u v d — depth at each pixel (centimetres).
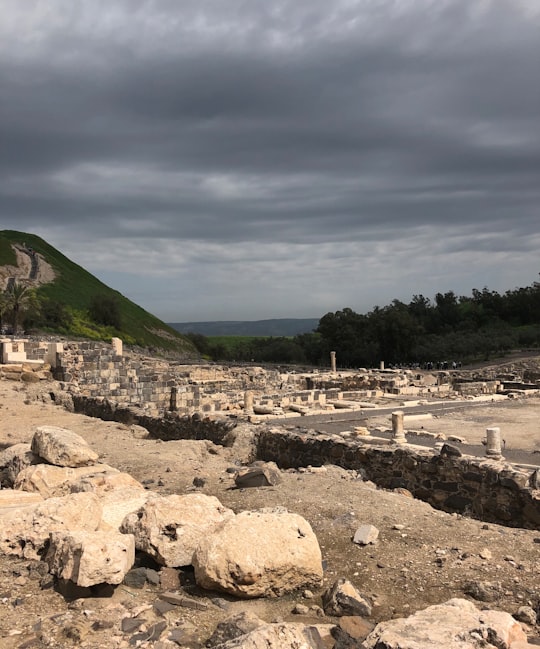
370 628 661
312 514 1077
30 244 15425
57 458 1203
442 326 12288
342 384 4969
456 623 595
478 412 3378
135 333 12012
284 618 691
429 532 993
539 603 730
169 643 604
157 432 2502
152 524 836
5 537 845
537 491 1268
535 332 10506
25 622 646
